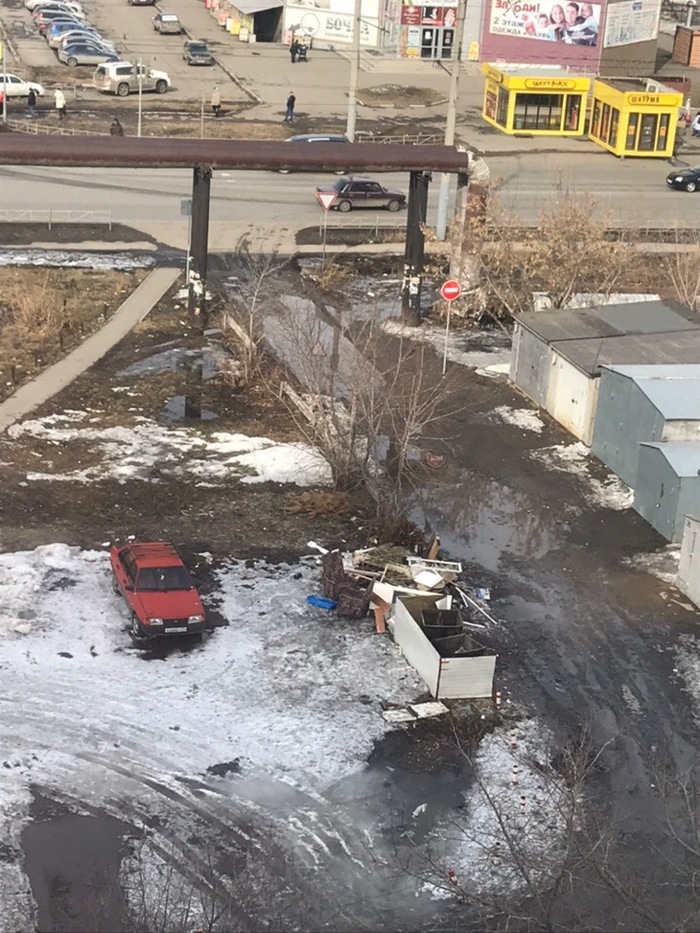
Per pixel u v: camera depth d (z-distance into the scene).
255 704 22.84
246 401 36.19
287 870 19.00
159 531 28.78
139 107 61.16
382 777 21.25
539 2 76.25
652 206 55.78
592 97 67.50
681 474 29.27
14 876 18.42
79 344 39.12
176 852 19.19
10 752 21.11
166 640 24.58
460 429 35.41
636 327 37.97
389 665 24.33
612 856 19.67
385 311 43.31
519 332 38.09
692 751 22.47
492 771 21.53
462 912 18.42
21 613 24.95
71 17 83.38
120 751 21.38
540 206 54.09
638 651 25.44
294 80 74.38
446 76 78.06
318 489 31.42
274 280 45.16
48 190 53.16
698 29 83.06
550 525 30.50
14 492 29.91
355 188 53.41
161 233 49.44
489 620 26.20
